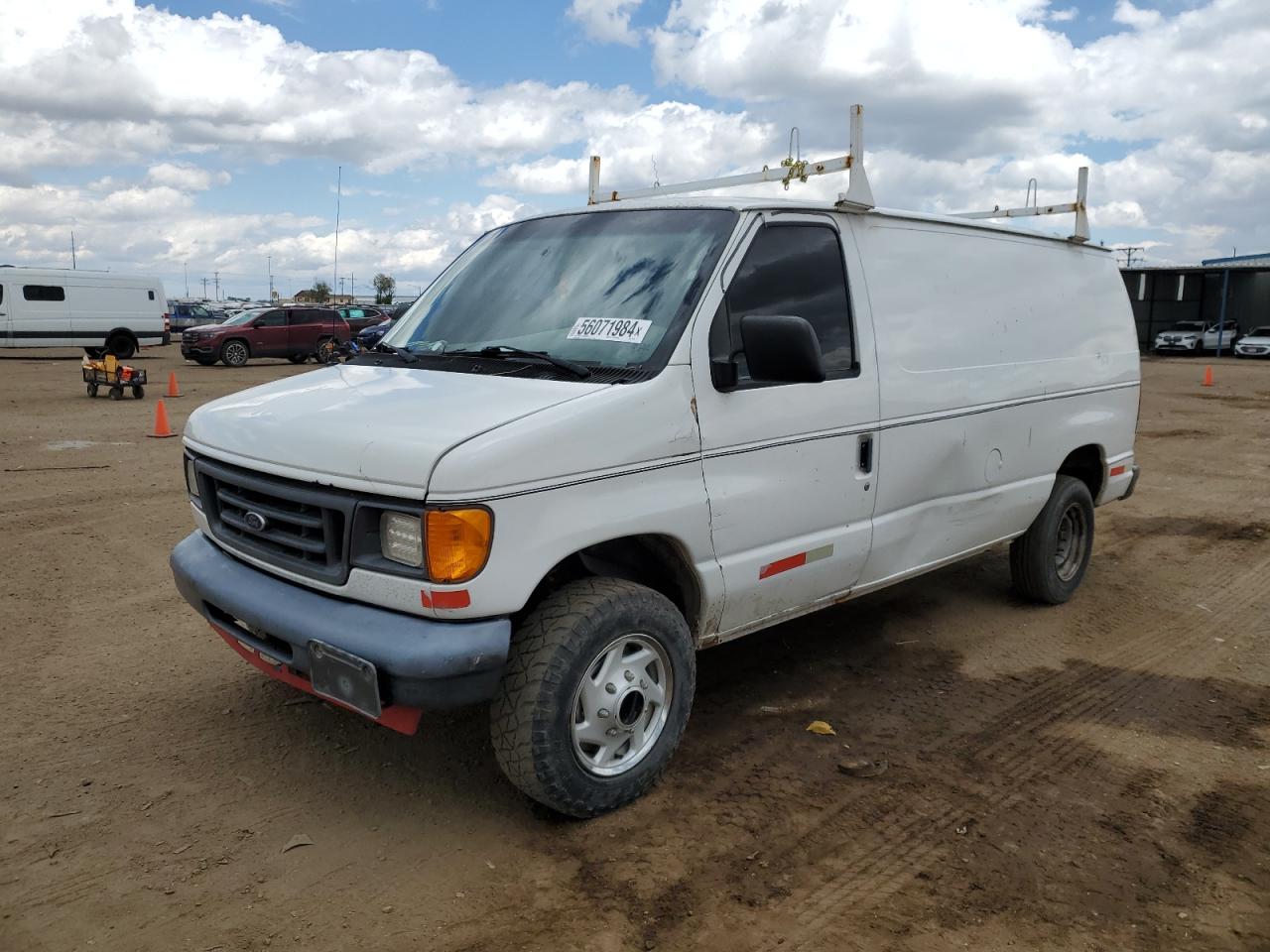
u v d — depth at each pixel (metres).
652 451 3.46
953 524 5.05
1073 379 5.81
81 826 3.45
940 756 4.11
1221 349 38.56
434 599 3.02
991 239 5.27
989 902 3.10
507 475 3.05
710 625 3.88
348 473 3.16
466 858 3.30
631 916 3.00
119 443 12.22
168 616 5.68
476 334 4.08
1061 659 5.29
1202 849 3.43
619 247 4.08
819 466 4.13
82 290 28.66
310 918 2.97
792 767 3.99
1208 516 8.91
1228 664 5.23
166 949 2.82
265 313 27.12
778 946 2.87
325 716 4.37
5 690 4.61
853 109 4.27
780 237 4.05
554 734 3.28
